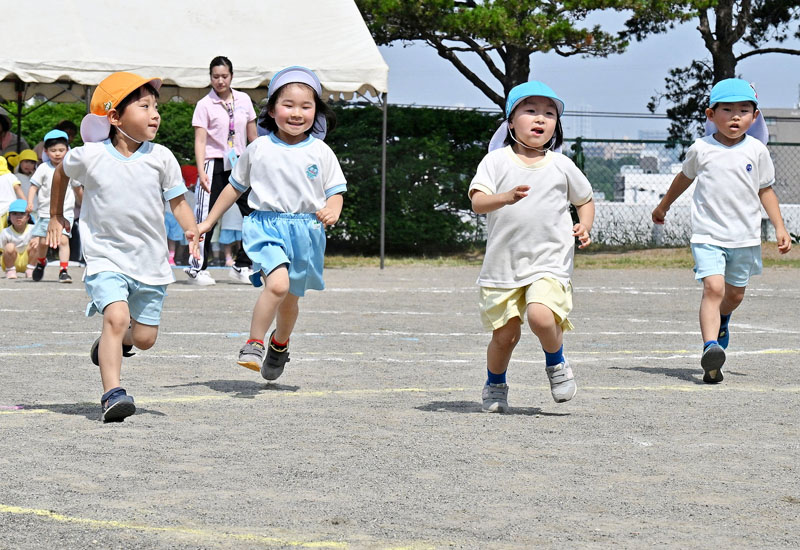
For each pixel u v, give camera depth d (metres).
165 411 6.73
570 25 25.50
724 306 9.05
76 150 6.56
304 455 5.54
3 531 4.16
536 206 6.69
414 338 10.85
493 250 6.75
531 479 5.11
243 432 6.11
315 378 8.25
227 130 16.17
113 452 5.54
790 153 34.38
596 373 8.73
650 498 4.80
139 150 6.65
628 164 29.66
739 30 30.58
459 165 26.95
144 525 4.27
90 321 11.84
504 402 6.93
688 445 5.93
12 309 12.98
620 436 6.16
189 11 19.89
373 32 27.11
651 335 11.42
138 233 6.57
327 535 4.18
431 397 7.46
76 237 21.77
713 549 4.07
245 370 8.59
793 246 28.62
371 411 6.86
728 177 8.75
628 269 22.94
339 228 26.16
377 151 26.05
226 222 17.31
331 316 12.77
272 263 7.34
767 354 9.99
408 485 4.96
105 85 6.56
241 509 4.52
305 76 7.55
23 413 6.59
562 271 6.74
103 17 19.39
